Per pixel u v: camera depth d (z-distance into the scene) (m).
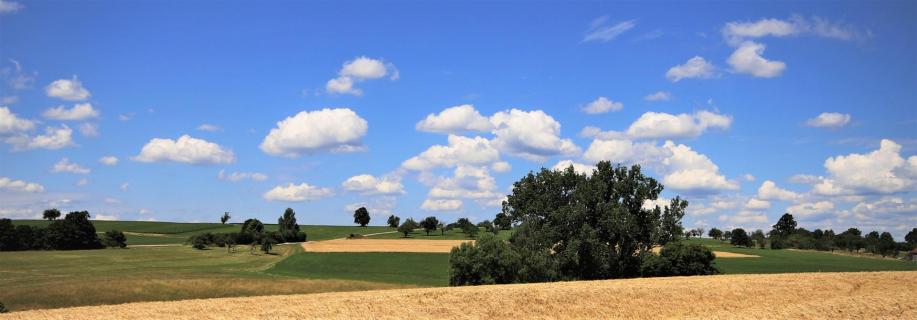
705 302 39.84
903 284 45.69
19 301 56.72
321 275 88.50
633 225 75.25
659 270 75.81
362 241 154.25
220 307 37.31
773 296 41.66
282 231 174.12
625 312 37.22
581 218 75.31
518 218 80.38
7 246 136.25
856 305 34.81
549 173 79.50
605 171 79.19
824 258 120.06
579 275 75.69
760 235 178.38
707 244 164.50
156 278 73.69
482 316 35.78
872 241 163.25
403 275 90.56
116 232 152.25
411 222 186.38
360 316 34.69
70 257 117.12
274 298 41.41
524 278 68.12
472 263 67.31
